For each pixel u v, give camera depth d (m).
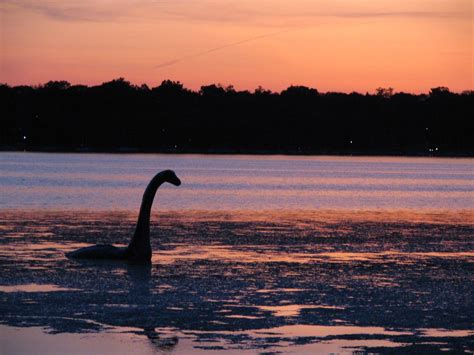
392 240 66.75
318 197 132.62
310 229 74.88
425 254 58.47
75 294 41.53
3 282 44.62
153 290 42.94
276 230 73.38
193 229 73.06
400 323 36.22
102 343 32.09
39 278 46.00
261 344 32.38
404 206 112.62
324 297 41.78
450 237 69.69
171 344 32.16
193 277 47.06
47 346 31.58
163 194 132.75
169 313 37.44
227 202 114.94
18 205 100.94
